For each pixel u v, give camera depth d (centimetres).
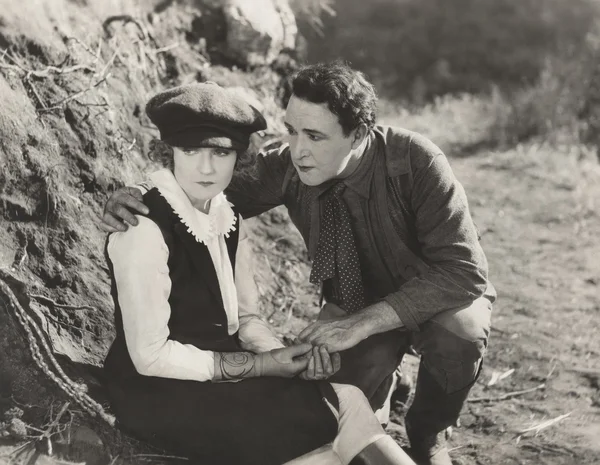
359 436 360
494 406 507
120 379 369
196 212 365
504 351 569
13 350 382
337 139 371
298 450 358
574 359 564
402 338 425
